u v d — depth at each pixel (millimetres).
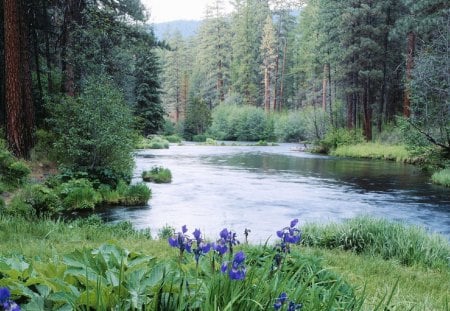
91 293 2627
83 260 3334
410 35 36906
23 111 17562
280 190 19703
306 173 26469
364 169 28797
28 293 2709
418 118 26047
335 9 48938
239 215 14211
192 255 3633
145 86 55781
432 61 24594
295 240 3213
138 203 15945
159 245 7848
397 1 45281
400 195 18609
